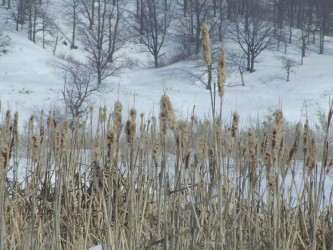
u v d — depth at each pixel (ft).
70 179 15.97
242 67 244.01
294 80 218.59
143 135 12.68
